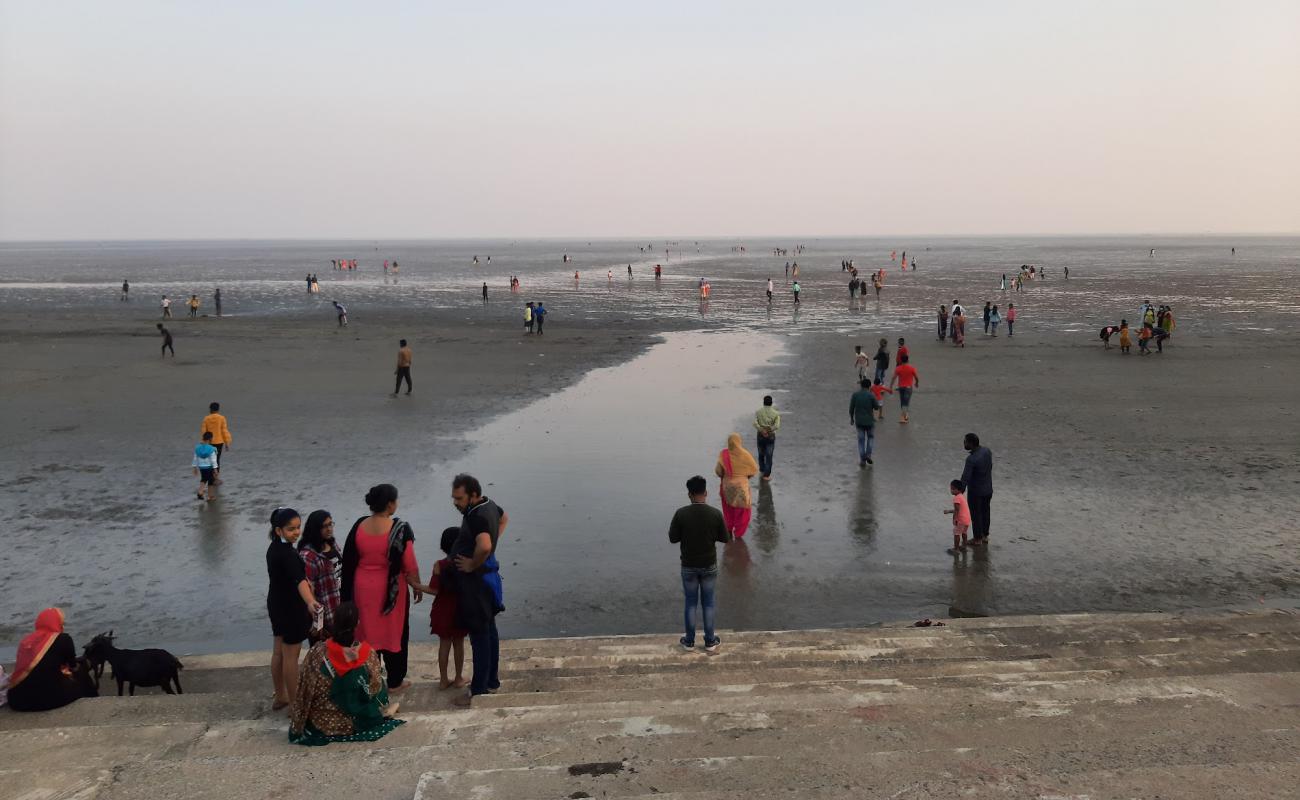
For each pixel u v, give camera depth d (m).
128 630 10.27
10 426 21.33
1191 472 16.27
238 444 19.38
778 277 93.25
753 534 13.23
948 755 4.51
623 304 59.06
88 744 5.73
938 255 169.12
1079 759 4.41
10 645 9.84
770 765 4.46
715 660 8.27
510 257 192.12
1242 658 7.65
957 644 8.60
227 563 12.30
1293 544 12.48
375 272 119.88
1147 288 67.81
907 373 20.77
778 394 25.09
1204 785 3.89
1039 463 17.06
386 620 6.81
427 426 21.22
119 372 30.22
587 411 22.95
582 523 13.80
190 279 103.88
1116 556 12.14
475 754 5.02
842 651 8.46
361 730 5.69
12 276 115.12
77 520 14.18
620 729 5.52
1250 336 36.69
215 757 5.47
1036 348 34.12
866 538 13.03
